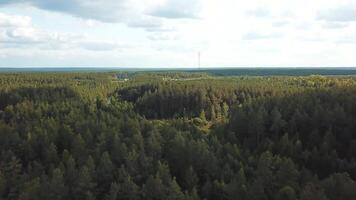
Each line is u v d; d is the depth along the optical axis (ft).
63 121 408.46
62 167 288.30
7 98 578.25
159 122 458.91
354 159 299.58
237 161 294.46
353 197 233.55
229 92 580.71
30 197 254.88
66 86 654.53
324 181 248.11
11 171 304.09
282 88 563.48
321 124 350.02
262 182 253.85
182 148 307.99
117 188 260.62
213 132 388.16
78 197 263.70
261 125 361.30
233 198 248.93
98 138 339.98
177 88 610.65
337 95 403.34
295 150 315.17
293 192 237.86
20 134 376.07
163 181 271.69
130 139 338.13
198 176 288.71
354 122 340.59
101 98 593.42
